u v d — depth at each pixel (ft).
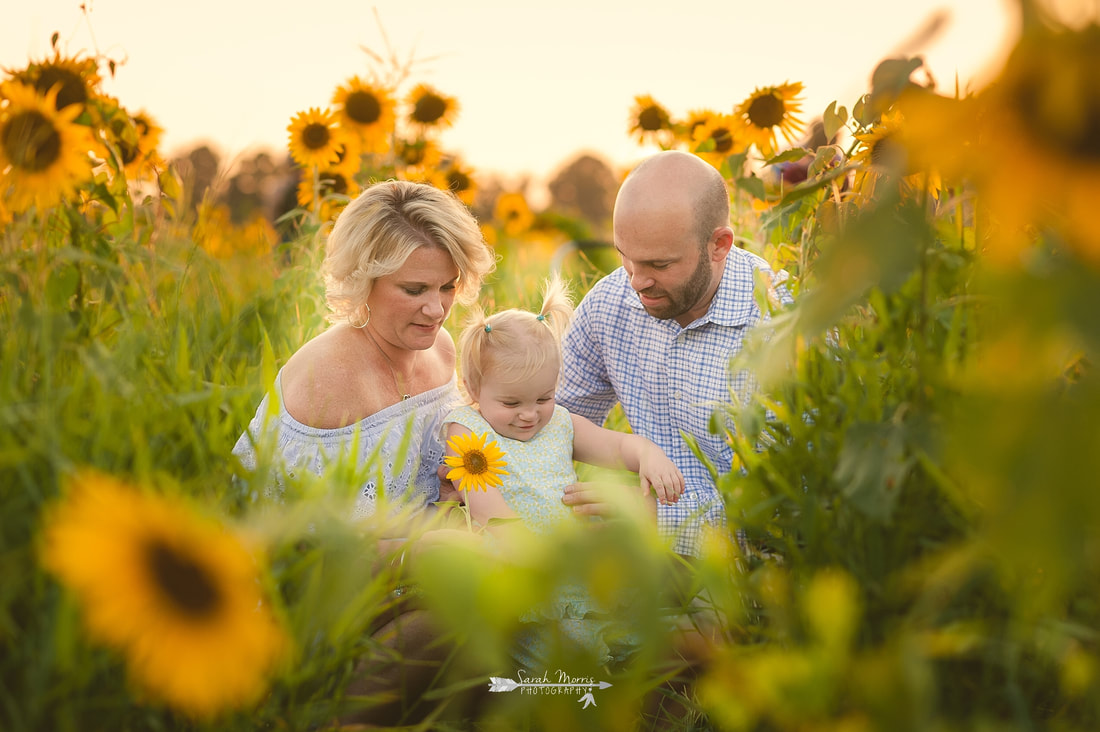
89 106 6.89
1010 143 1.82
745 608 4.00
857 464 3.22
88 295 5.41
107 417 3.75
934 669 3.32
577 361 8.68
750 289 7.64
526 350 7.38
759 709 2.78
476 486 6.75
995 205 1.89
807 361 4.19
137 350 4.42
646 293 7.48
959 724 3.27
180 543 2.34
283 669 3.54
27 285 4.48
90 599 2.29
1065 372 2.98
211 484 4.08
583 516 6.98
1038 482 1.61
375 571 5.06
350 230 6.70
